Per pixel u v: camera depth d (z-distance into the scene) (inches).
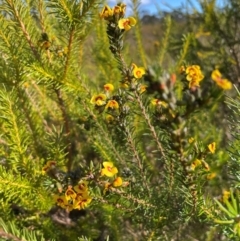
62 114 12.9
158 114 5.3
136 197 9.5
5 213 10.5
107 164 8.1
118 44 8.6
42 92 14.2
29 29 10.3
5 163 11.6
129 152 10.0
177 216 9.5
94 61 17.0
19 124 9.8
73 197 7.9
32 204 10.6
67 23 9.4
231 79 21.5
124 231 12.8
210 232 11.4
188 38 16.8
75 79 10.9
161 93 4.7
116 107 8.9
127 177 10.1
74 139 15.0
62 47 11.0
